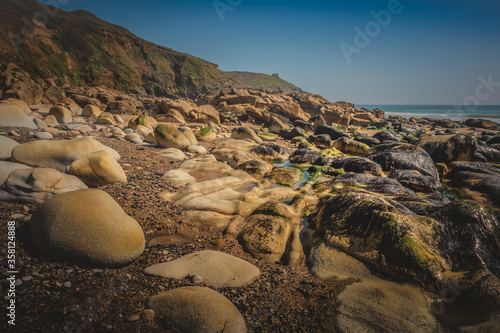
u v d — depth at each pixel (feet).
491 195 23.82
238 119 87.20
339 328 9.51
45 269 10.48
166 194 19.53
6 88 58.70
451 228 13.82
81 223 11.16
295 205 19.63
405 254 12.05
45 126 34.42
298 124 76.48
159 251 13.38
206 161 28.07
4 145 20.81
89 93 85.35
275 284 11.81
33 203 14.74
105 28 229.86
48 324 8.18
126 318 8.93
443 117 193.36
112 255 11.28
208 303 9.41
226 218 17.34
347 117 102.32
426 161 32.09
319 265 13.14
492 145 48.39
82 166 18.74
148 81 253.65
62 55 178.70
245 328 9.06
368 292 11.09
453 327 9.49
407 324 9.50
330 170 30.94
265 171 29.12
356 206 15.38
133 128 41.73
